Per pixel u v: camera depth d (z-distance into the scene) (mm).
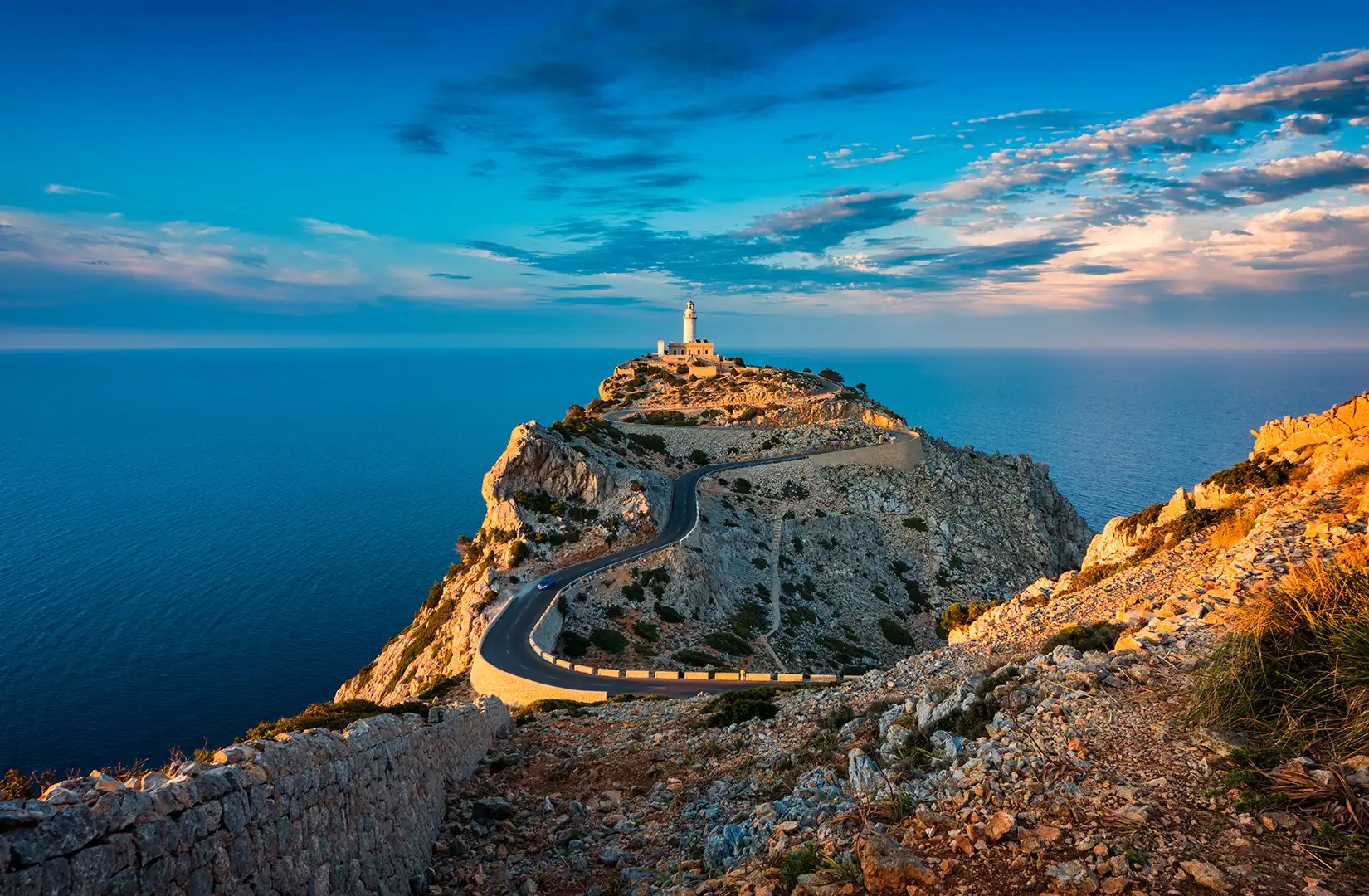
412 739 14773
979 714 12766
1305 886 6676
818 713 19797
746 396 157500
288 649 147000
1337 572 10922
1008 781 9625
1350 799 7438
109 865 6352
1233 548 22734
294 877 9039
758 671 66188
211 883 7551
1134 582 27062
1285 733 8852
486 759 21156
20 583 184375
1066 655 14672
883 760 12750
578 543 85562
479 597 71750
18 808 5977
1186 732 9805
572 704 35594
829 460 128500
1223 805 8094
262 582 189125
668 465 126500
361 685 84375
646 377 181375
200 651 143250
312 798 9742
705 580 81688
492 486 91438
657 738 21219
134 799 6852
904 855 8289
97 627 154000
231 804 8023
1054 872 7570
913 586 107750
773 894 8766
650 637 68312
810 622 88750
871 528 118188
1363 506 20078
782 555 103875
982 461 143625
